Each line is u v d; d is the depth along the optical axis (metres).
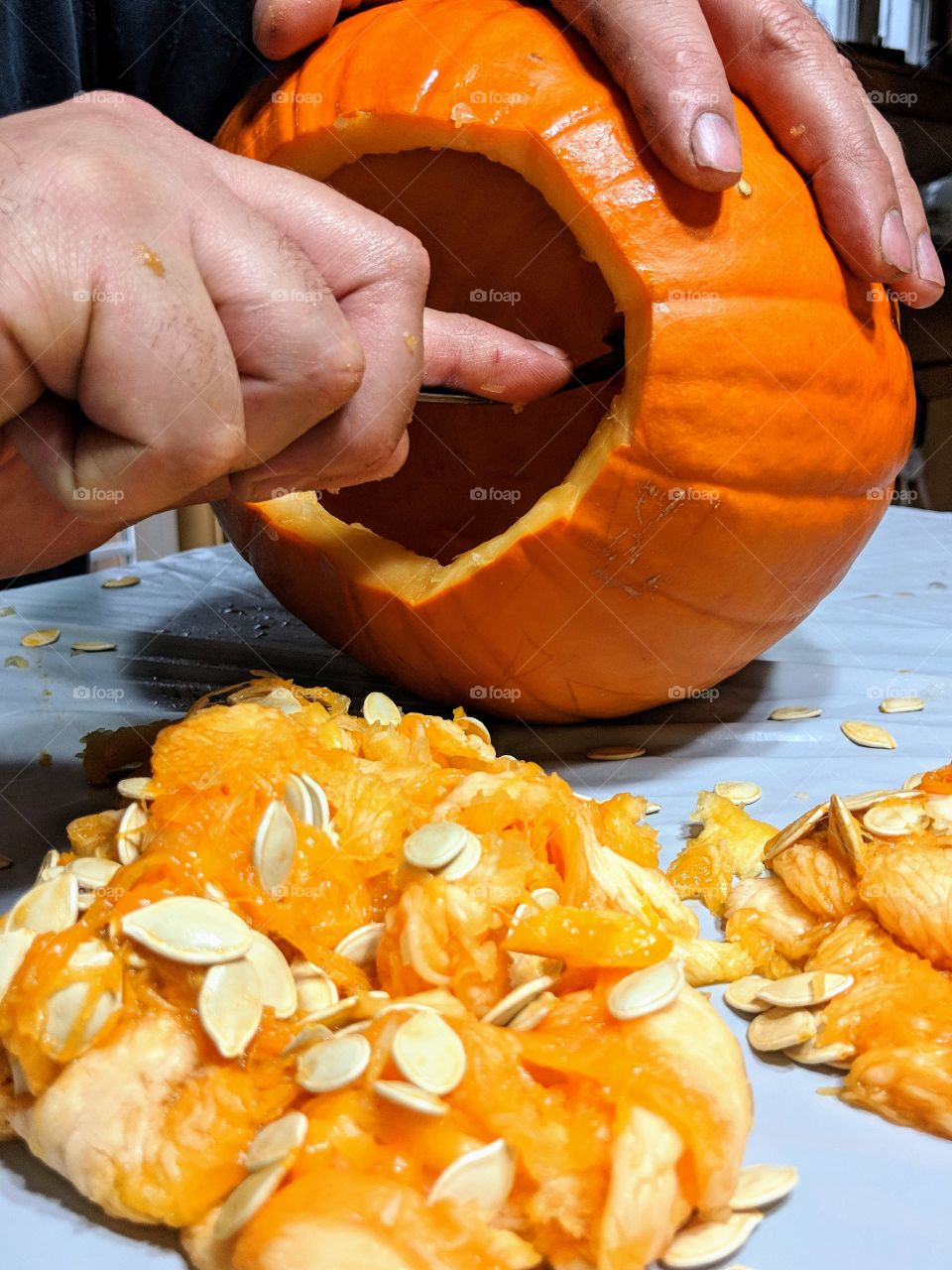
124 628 0.48
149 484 0.21
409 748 0.28
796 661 0.44
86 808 0.32
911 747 0.35
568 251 0.40
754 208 0.30
